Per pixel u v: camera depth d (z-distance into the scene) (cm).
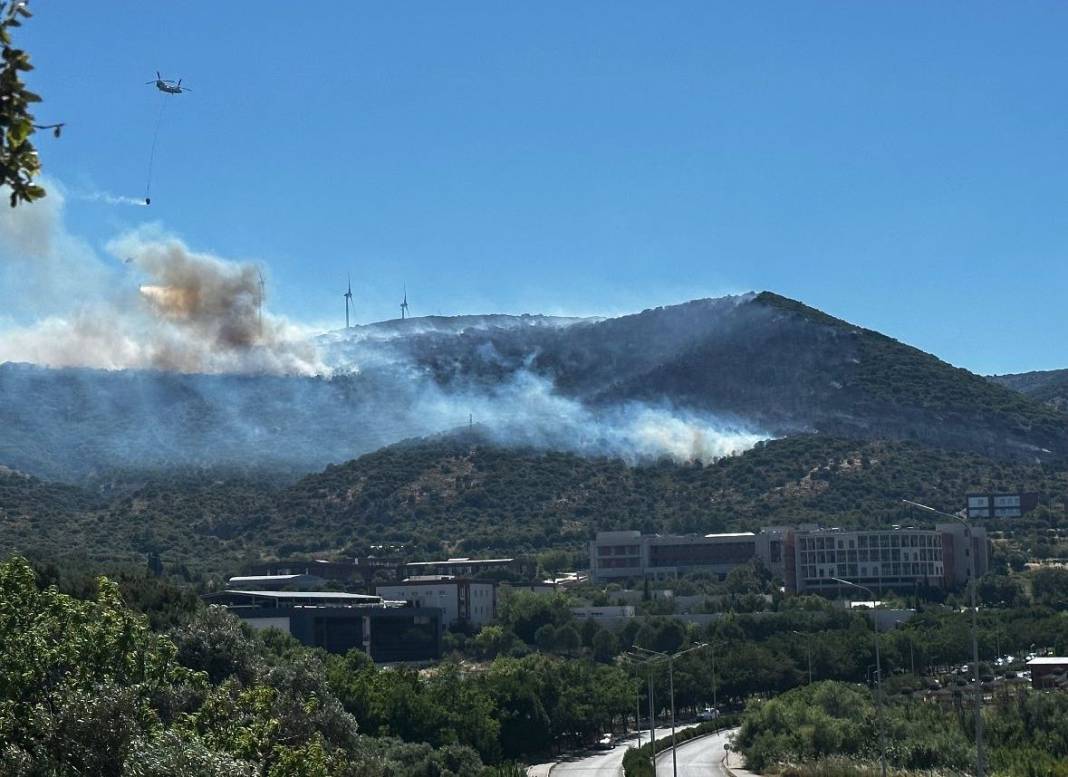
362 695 14088
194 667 9719
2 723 4956
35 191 2081
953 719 15138
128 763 4884
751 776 14588
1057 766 11881
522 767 14562
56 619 5538
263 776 6103
